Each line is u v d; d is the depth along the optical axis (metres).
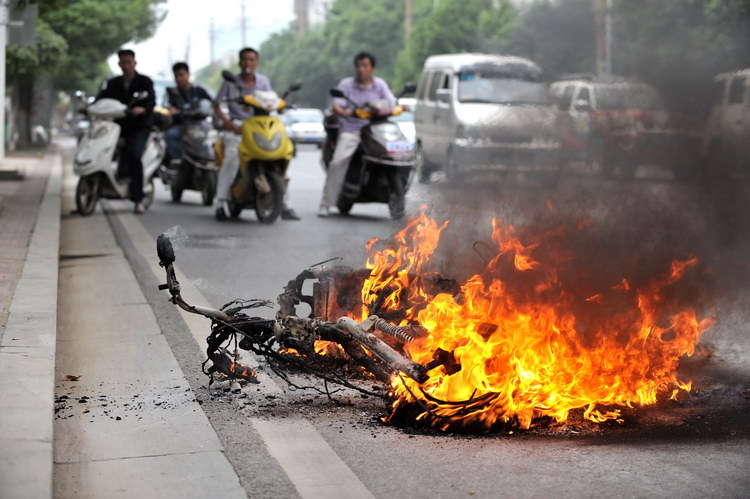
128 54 19.67
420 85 31.09
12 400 5.95
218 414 6.45
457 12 63.94
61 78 65.62
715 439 6.08
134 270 12.40
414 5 90.81
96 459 5.56
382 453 5.79
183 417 6.36
